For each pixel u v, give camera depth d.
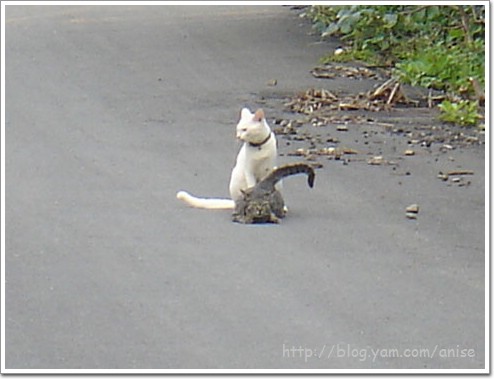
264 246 13.06
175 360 10.09
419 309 11.29
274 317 11.03
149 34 27.48
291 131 18.72
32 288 11.69
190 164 16.69
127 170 16.30
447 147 17.97
